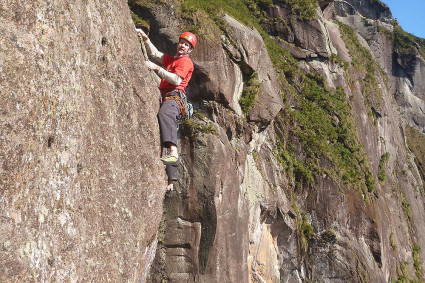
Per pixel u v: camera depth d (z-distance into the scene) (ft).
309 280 54.29
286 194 52.85
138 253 15.43
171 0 36.32
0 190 8.66
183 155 34.14
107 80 14.16
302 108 61.87
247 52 40.37
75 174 11.54
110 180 13.57
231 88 37.63
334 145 62.39
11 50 9.28
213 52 35.94
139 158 15.66
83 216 11.80
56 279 10.14
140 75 16.62
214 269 32.89
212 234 33.06
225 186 34.42
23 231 9.17
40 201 9.86
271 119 42.88
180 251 33.37
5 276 8.55
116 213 13.78
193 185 33.53
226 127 37.50
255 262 44.75
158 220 17.30
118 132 14.44
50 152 10.36
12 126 9.07
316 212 56.65
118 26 15.30
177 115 18.29
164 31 35.06
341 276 54.90
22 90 9.38
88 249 11.89
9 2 9.50
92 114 12.80
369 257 57.93
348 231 57.57
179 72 18.62
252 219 42.34
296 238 52.49
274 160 51.78
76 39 11.90
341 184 58.80
